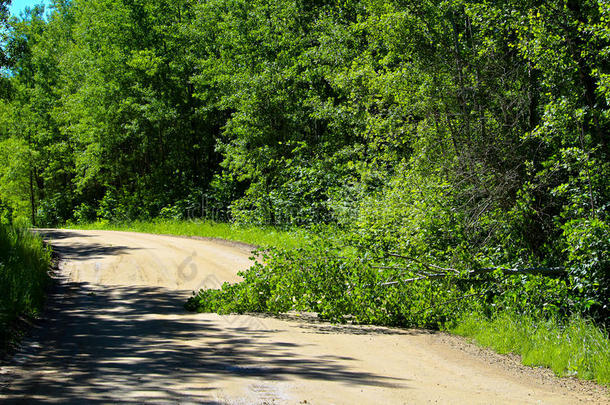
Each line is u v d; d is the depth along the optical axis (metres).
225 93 31.56
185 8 38.66
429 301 10.48
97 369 6.14
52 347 7.47
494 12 12.13
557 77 11.39
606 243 8.80
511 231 11.60
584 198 10.32
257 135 28.72
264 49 29.86
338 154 25.09
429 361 7.47
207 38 35.44
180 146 40.31
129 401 4.82
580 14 11.34
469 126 13.32
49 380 5.62
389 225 12.77
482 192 12.00
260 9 29.52
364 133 20.14
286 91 28.50
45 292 12.84
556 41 11.02
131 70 37.66
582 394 6.11
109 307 11.37
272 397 5.09
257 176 29.61
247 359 6.87
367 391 5.54
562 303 9.67
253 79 27.95
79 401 4.82
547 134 10.68
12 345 7.41
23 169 45.34
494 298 10.43
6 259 12.64
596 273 9.01
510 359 7.89
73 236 26.28
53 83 48.84
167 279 15.52
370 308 10.62
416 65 17.00
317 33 27.67
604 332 8.50
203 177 38.78
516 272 10.49
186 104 38.88
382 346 8.34
